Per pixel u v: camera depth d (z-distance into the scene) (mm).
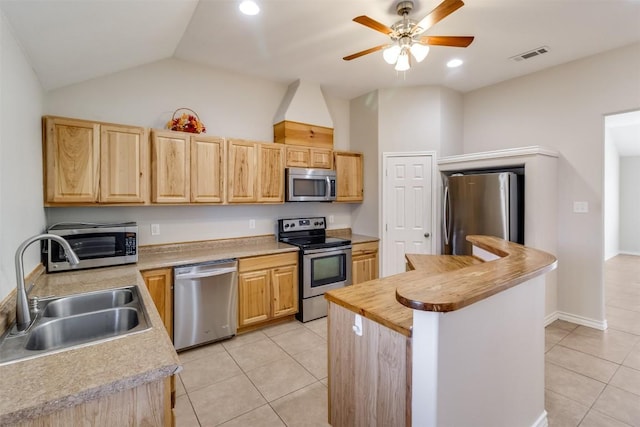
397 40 2418
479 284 1318
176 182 2969
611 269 5984
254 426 1969
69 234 2408
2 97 1524
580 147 3420
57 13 1688
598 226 3326
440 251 4102
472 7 2438
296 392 2307
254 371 2580
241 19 2588
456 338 1234
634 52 3062
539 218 3268
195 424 1985
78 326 1532
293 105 3887
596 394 2234
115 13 1950
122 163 2703
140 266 2631
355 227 4711
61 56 2199
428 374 1177
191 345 2887
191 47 3082
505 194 3330
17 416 811
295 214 4230
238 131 3752
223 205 3611
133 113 3104
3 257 1499
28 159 2010
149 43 2689
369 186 4492
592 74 3318
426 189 4168
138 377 976
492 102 4148
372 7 2420
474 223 3564
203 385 2391
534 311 1768
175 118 3318
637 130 6301
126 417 980
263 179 3545
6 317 1373
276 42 2984
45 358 1081
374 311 1502
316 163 4023
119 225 2645
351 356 1653
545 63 3514
